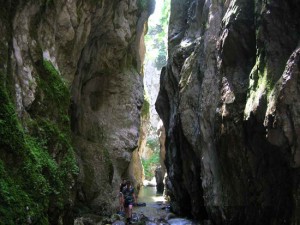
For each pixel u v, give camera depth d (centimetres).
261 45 910
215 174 1166
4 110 648
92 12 1188
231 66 1072
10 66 740
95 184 1355
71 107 1320
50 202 729
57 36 1042
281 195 866
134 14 1574
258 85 900
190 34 1588
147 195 2500
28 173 661
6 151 634
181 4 1783
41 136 772
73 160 858
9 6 750
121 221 1259
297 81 734
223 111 1047
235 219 1060
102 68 1520
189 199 1548
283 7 823
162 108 1803
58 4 1004
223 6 1209
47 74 884
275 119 764
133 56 1827
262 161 921
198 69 1331
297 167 766
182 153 1477
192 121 1338
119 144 1543
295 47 809
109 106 1587
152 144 4022
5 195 579
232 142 1012
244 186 1009
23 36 798
